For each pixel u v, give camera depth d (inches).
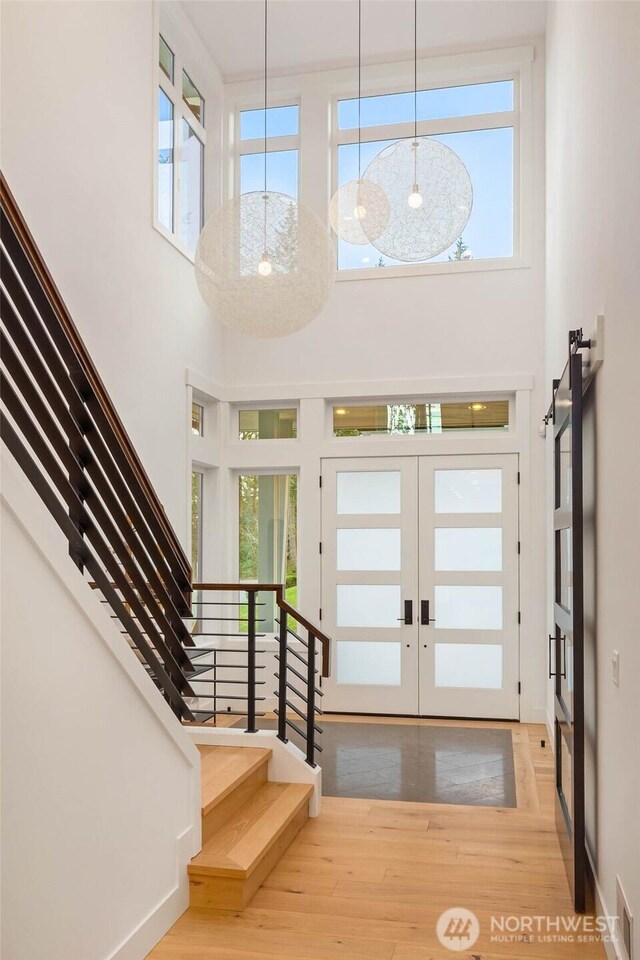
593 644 138.9
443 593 291.3
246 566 310.8
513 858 160.1
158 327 244.2
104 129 207.6
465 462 291.1
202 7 271.1
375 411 303.9
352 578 297.6
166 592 136.5
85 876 105.7
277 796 175.0
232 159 315.9
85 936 105.3
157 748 128.3
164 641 138.9
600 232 132.8
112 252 212.1
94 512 116.3
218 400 301.6
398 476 297.1
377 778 215.2
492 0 269.6
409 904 139.3
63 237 186.4
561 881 149.6
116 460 122.3
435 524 293.1
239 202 165.8
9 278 97.3
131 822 118.6
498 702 284.5
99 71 205.2
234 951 123.1
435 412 298.8
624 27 110.7
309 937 127.4
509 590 285.9
